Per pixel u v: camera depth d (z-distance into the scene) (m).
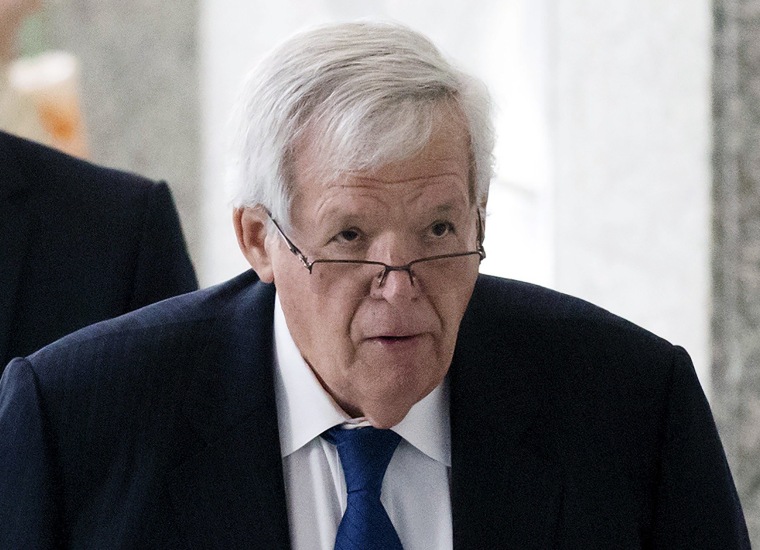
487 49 16.83
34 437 8.36
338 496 8.39
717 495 8.57
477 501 8.27
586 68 15.70
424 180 7.43
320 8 18.16
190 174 19.19
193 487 8.25
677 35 15.16
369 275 7.52
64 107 18.91
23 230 11.37
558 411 8.57
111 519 8.25
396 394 7.66
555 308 9.01
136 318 8.83
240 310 8.82
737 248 15.16
